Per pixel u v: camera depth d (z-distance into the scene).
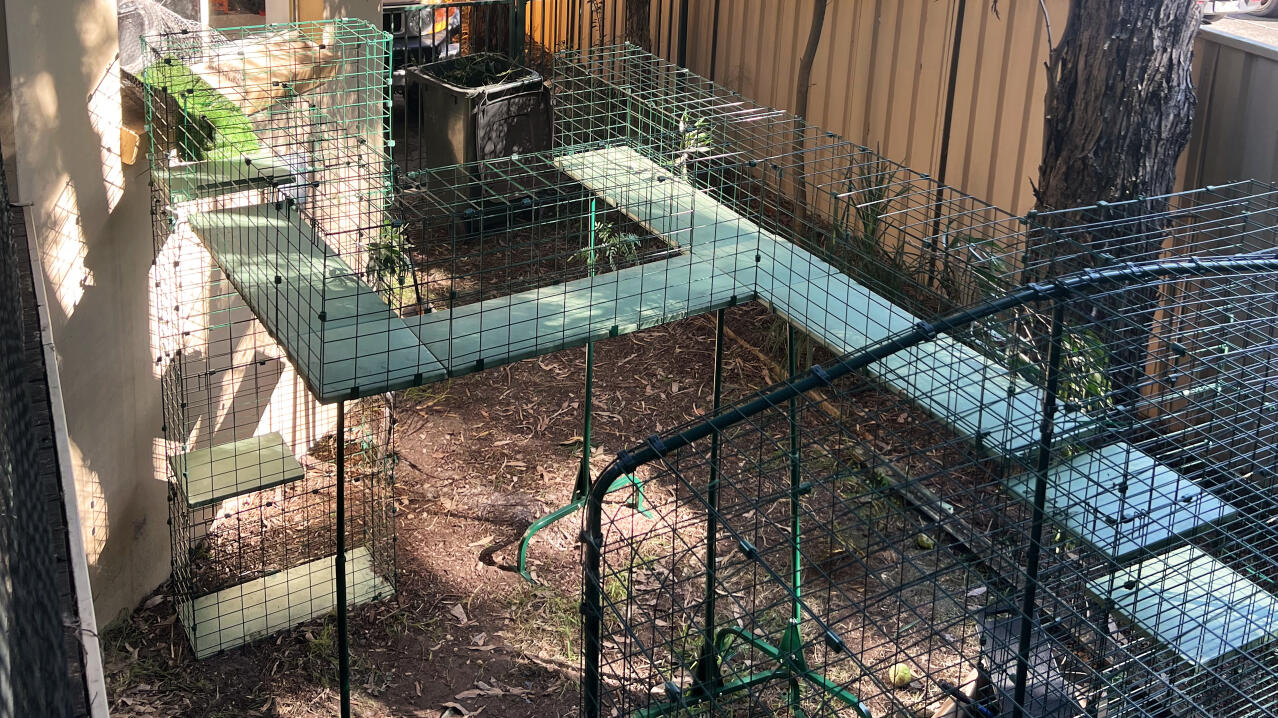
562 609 5.60
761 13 8.69
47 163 4.61
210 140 5.25
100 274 5.00
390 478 6.11
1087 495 3.62
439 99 8.57
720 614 5.41
